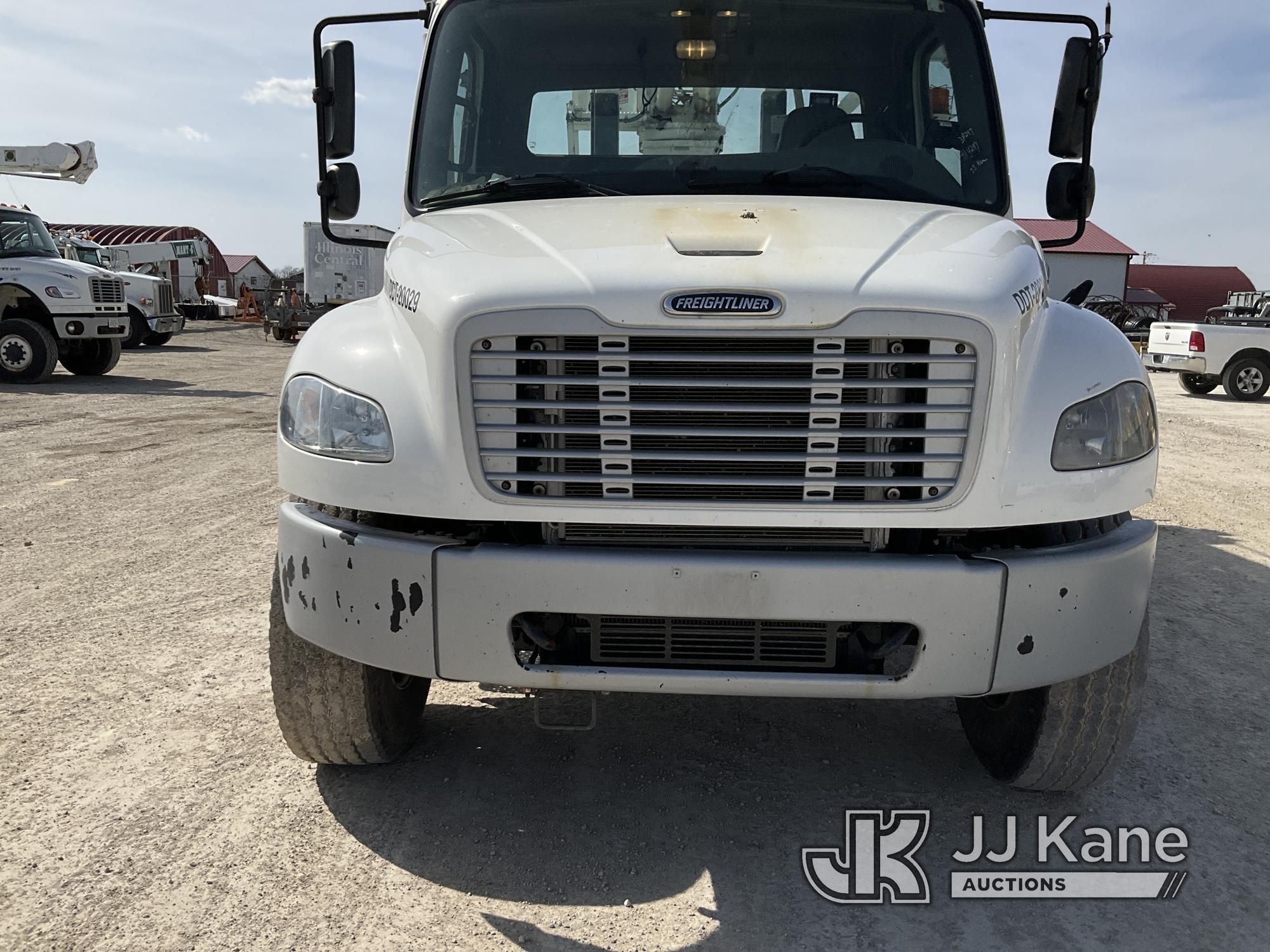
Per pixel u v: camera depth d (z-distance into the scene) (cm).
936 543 246
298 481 254
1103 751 277
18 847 266
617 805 295
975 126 335
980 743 320
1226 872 266
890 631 250
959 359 225
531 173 330
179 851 266
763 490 230
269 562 540
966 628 232
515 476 231
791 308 221
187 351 2420
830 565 229
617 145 329
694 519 230
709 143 329
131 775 307
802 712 362
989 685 237
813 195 316
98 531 604
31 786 298
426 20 359
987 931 241
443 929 237
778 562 229
